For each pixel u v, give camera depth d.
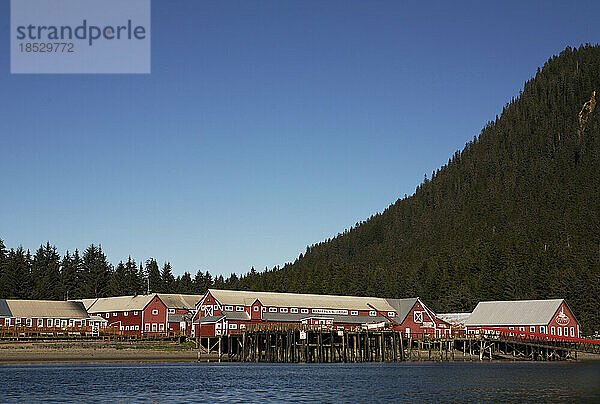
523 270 189.62
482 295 187.25
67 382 79.25
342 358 131.62
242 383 80.44
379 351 131.50
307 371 98.75
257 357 123.19
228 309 136.62
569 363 119.69
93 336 135.50
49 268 197.25
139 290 199.12
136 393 70.12
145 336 141.62
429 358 130.50
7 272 180.62
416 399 66.62
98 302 165.00
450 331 148.88
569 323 142.38
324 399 66.56
